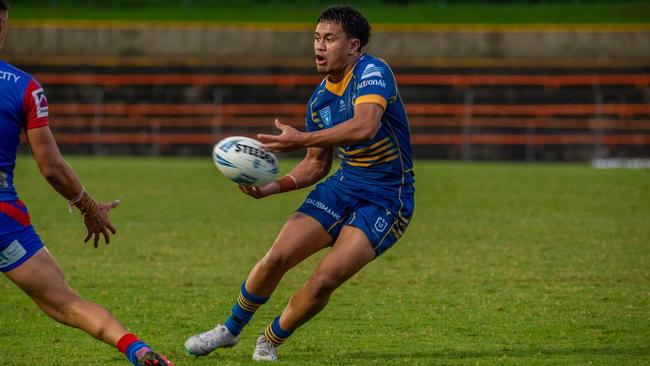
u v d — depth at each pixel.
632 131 99.75
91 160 91.56
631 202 60.03
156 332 25.83
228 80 104.38
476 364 21.98
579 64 104.88
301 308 21.53
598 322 27.25
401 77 104.56
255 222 50.53
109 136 99.81
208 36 109.88
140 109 102.19
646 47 108.62
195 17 123.88
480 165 90.44
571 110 101.06
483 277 34.97
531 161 98.25
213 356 23.00
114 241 43.59
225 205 57.97
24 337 24.97
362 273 35.81
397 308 29.30
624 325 26.81
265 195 22.50
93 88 104.06
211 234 46.06
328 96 22.42
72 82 104.12
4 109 17.25
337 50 21.84
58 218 51.16
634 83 102.88
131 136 99.88
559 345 24.20
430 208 56.69
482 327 26.53
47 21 119.50
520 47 109.00
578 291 32.22
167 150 100.19
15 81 17.44
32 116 17.48
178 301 30.50
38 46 108.62
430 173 79.88
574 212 54.94
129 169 80.88
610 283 33.72
